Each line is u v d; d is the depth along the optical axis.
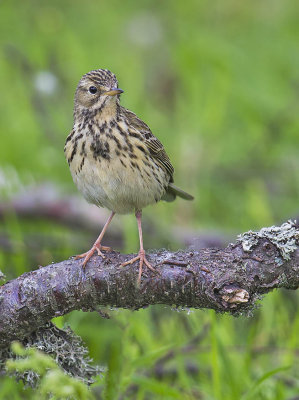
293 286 7.46
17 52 17.27
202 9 20.88
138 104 16.97
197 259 7.44
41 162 15.42
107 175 9.35
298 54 18.56
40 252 12.48
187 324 10.91
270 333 10.55
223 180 15.22
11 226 13.52
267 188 15.03
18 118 16.47
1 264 12.10
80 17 20.20
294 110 16.62
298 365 9.77
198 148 15.35
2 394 8.88
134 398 9.36
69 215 13.84
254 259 7.34
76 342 7.70
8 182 14.01
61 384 6.03
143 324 10.05
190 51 18.39
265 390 9.09
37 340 7.67
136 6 21.14
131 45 19.14
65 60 18.22
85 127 9.44
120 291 7.57
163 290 7.47
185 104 17.41
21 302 7.53
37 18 19.33
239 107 17.05
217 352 9.16
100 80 9.55
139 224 9.78
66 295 7.57
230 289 7.23
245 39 19.36
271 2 20.86
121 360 8.54
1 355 7.71
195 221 14.19
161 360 9.78
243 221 13.71
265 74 17.83
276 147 16.00
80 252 13.09
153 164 9.77
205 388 9.35
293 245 7.36
